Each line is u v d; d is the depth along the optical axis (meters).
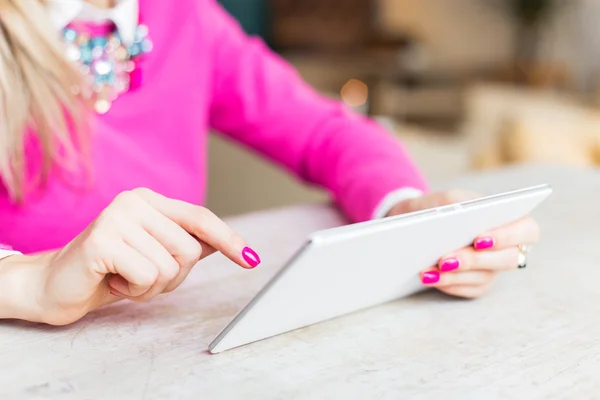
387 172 0.78
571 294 0.57
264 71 1.03
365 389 0.40
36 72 0.72
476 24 5.55
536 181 0.98
